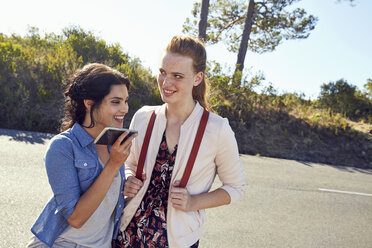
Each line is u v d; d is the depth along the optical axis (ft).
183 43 5.32
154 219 5.65
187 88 5.45
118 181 5.39
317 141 33.42
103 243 5.35
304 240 13.00
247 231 13.12
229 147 5.67
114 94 5.02
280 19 50.85
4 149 18.48
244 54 51.57
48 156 4.79
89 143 5.14
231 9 58.08
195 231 5.70
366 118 41.50
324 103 44.52
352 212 16.85
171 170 5.70
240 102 35.32
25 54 32.09
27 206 12.35
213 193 5.71
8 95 25.84
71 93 5.16
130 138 4.73
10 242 9.96
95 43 38.55
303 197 18.31
